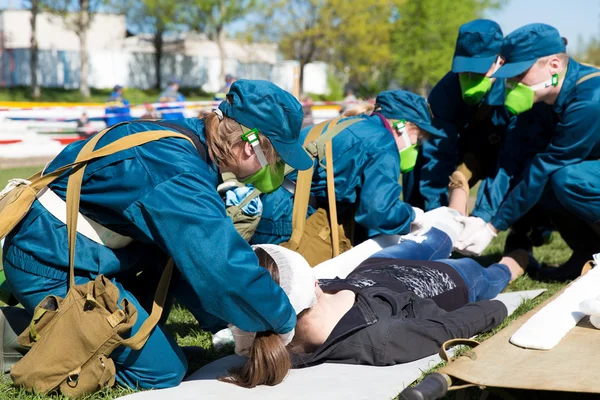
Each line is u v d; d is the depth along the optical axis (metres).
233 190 3.95
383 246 4.50
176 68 42.12
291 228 4.35
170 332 4.09
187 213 2.73
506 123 5.45
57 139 17.05
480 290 4.06
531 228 5.74
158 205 2.74
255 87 2.81
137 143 2.82
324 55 44.31
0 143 16.27
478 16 40.88
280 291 2.88
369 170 4.35
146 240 3.00
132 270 3.15
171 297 3.46
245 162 2.86
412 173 5.81
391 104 4.61
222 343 3.78
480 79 5.10
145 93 39.56
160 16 38.94
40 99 33.03
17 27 42.12
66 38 43.97
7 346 3.19
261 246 3.11
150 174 2.79
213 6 39.06
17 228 3.00
